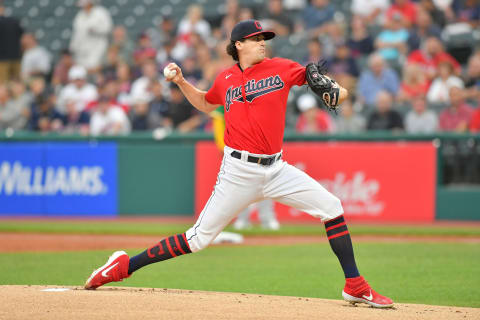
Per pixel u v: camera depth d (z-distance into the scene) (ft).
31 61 187.93
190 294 55.06
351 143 131.95
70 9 213.87
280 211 135.13
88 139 144.36
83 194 144.36
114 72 175.32
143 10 204.74
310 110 139.33
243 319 44.01
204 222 52.75
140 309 46.50
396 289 66.74
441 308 52.11
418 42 156.46
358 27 161.17
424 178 129.18
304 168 133.69
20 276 73.77
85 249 97.76
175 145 139.85
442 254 91.86
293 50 170.60
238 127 51.03
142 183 141.59
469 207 127.95
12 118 167.12
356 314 46.85
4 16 201.87
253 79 50.85
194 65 156.35
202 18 186.09
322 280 72.38
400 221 130.11
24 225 127.75
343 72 150.41
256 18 179.42
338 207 51.93
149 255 54.13
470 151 127.65
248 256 91.25
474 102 139.74
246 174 51.24
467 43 157.07
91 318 43.62
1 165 148.46
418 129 135.85
